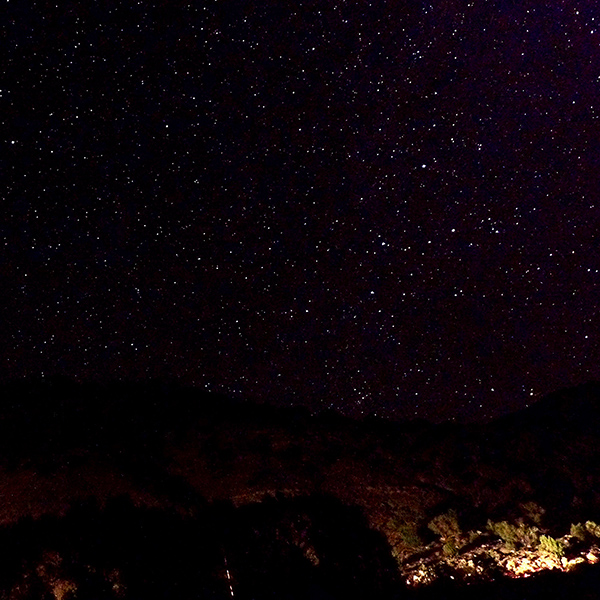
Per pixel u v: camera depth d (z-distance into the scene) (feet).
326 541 21.94
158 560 20.17
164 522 22.81
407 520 25.94
